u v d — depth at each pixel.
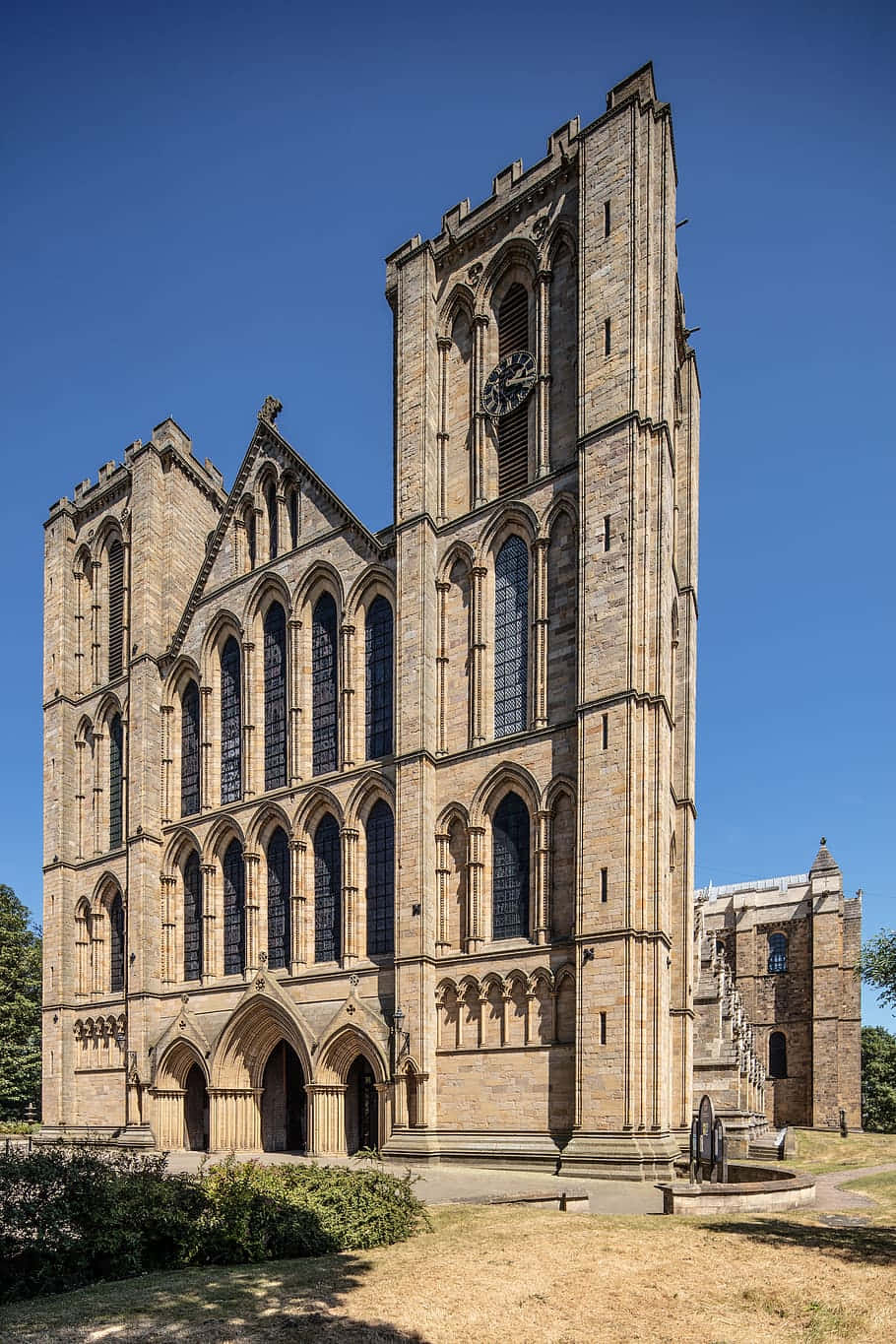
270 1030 53.72
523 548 50.59
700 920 61.03
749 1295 19.27
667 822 45.09
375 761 53.06
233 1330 16.77
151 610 68.25
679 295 59.16
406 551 52.66
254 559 63.44
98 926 68.25
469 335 56.00
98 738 71.94
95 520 76.00
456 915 48.28
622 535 44.88
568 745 45.62
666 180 50.22
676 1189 29.41
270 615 61.88
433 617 52.12
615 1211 31.02
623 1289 19.62
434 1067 46.44
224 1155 52.25
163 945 62.72
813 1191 33.06
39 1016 96.00
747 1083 70.00
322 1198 24.27
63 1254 20.33
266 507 63.50
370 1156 39.34
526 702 48.81
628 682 43.12
